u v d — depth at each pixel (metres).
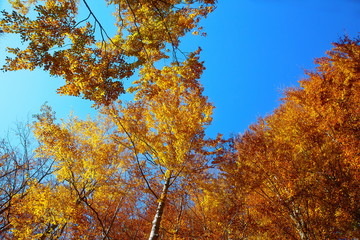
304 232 6.16
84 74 3.95
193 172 6.64
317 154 7.28
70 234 8.70
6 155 9.52
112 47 4.45
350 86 9.38
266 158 7.50
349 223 6.13
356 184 6.63
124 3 4.40
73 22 3.54
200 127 7.07
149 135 7.27
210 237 7.27
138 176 7.79
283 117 10.41
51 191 7.94
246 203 7.45
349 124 7.84
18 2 4.27
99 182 8.37
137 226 10.02
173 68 4.93
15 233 7.23
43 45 3.52
